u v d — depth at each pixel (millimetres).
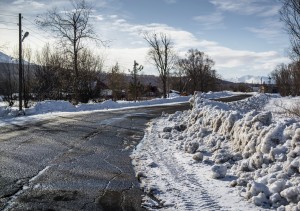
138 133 13227
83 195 6098
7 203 5582
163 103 34969
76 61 35906
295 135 6578
